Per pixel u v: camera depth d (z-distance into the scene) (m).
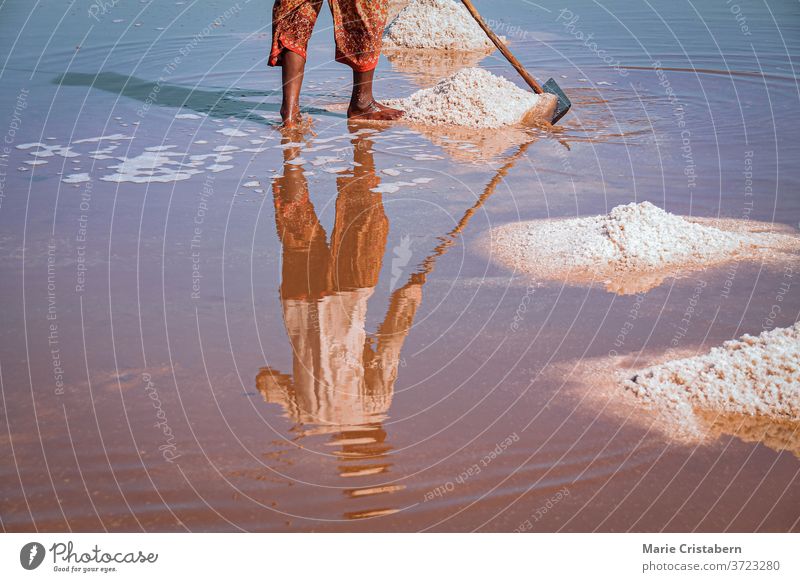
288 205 4.22
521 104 5.83
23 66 7.11
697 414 2.47
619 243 3.64
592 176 4.67
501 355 2.82
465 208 4.20
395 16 9.40
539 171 4.77
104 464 2.21
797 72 6.90
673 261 3.56
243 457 2.25
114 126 5.57
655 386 2.58
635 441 2.33
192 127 5.59
